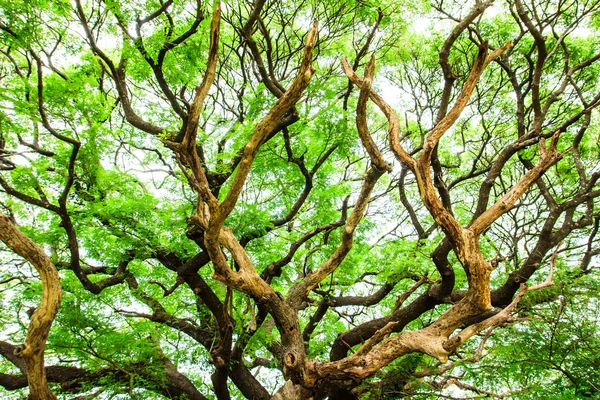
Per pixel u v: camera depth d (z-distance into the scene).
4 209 9.77
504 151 8.62
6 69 9.72
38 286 8.77
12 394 9.84
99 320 9.11
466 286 10.60
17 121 8.29
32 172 7.88
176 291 11.02
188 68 8.59
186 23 8.48
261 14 9.70
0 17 6.60
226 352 8.30
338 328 10.70
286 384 7.50
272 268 9.34
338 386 6.95
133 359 8.98
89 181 8.48
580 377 7.91
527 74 11.24
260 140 4.59
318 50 10.10
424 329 5.50
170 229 8.98
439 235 10.87
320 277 7.17
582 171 9.34
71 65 9.15
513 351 8.29
